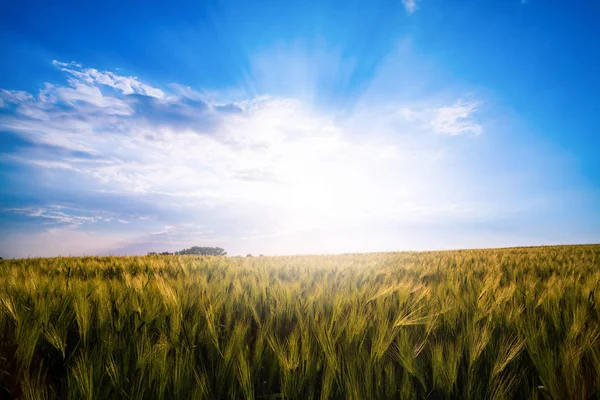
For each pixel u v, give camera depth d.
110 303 2.87
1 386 1.78
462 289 3.83
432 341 2.28
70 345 2.37
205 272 6.14
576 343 2.07
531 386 1.85
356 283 4.62
